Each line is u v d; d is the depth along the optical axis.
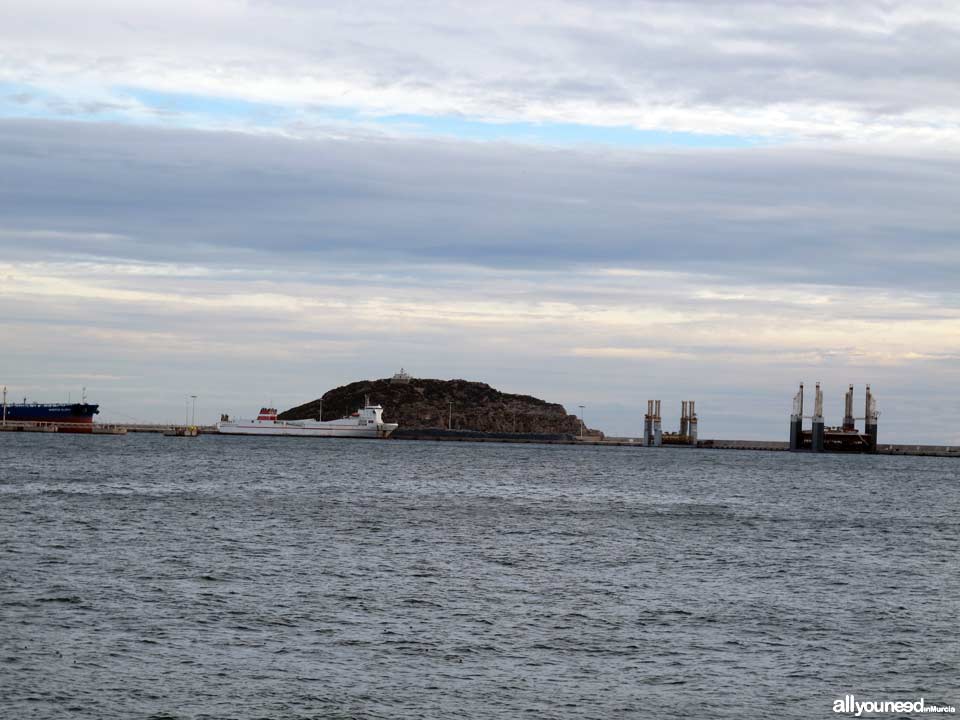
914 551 78.69
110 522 84.38
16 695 35.75
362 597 53.41
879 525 99.94
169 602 50.81
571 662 41.75
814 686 39.22
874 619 50.47
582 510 109.06
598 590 57.06
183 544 71.75
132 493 116.38
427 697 36.94
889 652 44.09
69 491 116.75
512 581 59.38
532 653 42.97
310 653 42.09
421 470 188.75
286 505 105.75
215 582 56.53
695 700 37.34
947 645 45.41
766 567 67.25
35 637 43.19
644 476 188.88
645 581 60.41
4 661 39.53
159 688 37.03
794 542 82.31
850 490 160.62
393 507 107.25
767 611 51.97
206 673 38.94
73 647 41.84
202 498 111.88
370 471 180.88
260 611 49.34
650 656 42.88
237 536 77.06
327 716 34.78
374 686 38.00
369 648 43.09
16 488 119.00
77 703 35.22
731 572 64.75
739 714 36.00
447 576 60.66
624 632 46.84
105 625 45.66
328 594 53.94
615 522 95.62
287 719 34.41
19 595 51.44
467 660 41.69
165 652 41.59
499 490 139.88
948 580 63.50
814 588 59.19
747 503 125.69
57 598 50.97
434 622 47.97
